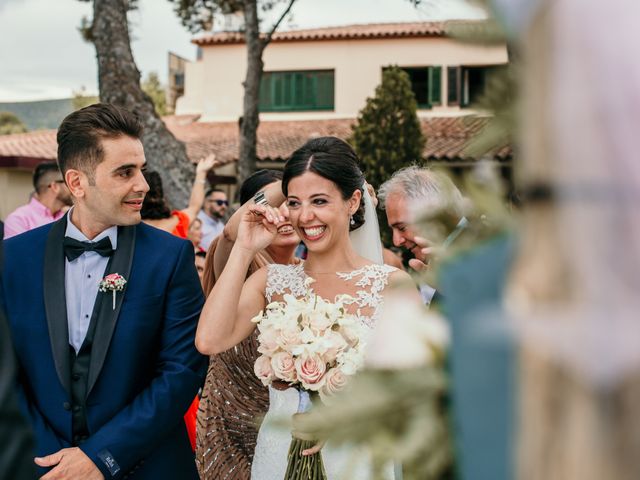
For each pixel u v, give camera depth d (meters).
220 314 2.35
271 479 2.30
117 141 2.36
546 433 0.51
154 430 2.32
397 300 0.71
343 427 0.65
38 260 2.41
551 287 0.52
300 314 2.27
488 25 0.59
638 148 0.50
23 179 14.11
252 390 2.65
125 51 8.53
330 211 2.45
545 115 0.53
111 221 2.41
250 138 10.54
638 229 0.50
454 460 0.62
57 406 2.31
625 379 0.48
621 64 0.50
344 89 20.75
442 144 9.21
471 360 0.54
